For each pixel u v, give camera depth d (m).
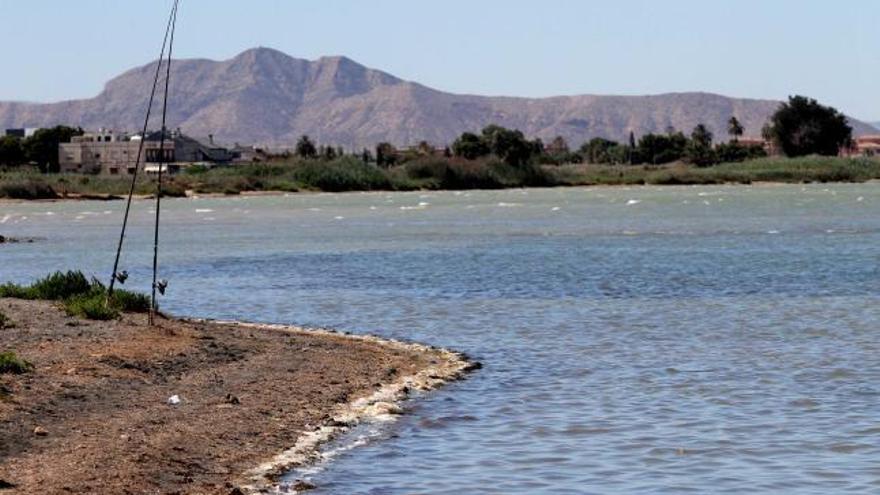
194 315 63.59
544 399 38.94
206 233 156.50
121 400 34.78
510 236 138.38
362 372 42.47
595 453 31.81
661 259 100.25
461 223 174.25
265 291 76.44
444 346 51.09
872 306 63.91
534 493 28.08
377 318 61.34
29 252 119.81
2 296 57.06
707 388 40.81
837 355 47.62
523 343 51.84
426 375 42.75
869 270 86.56
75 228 175.50
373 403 37.47
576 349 50.00
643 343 51.56
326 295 73.25
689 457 31.42
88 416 32.50
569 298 69.75
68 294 56.22
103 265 100.94
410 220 187.25
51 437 30.06
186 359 41.88
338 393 38.50
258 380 39.50
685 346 50.59
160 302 70.50
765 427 34.81
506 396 39.34
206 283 82.88
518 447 32.38
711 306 65.19
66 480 26.52
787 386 41.03
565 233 143.88
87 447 29.28
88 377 37.00
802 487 28.58
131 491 26.27
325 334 52.84
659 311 63.12
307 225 175.75
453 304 67.19
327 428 33.84
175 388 37.09
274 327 54.84
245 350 45.06
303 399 37.19
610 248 115.19
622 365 45.72
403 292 74.38
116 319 49.25
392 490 28.09
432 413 36.38
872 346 49.84
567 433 34.06
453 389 40.53
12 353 38.06
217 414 34.12
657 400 38.81
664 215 193.25
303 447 31.61
